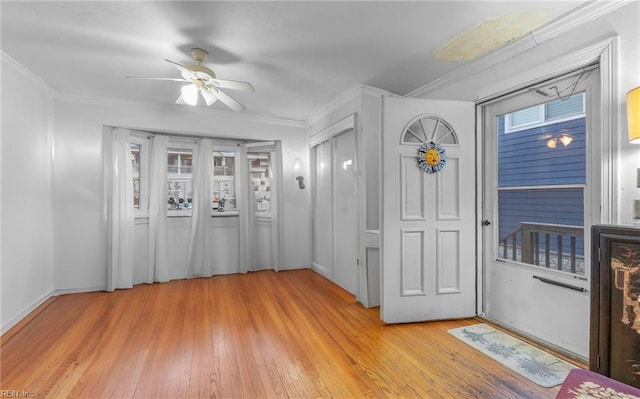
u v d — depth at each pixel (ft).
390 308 9.25
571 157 7.45
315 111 14.90
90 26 7.38
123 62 9.37
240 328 9.07
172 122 14.15
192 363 7.13
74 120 12.41
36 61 9.29
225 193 16.48
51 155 11.92
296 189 16.89
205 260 15.20
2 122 8.95
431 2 6.48
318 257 16.35
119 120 13.16
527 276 8.45
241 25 7.34
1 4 6.47
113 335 8.59
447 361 7.16
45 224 11.47
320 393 6.04
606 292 5.08
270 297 12.05
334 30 7.59
